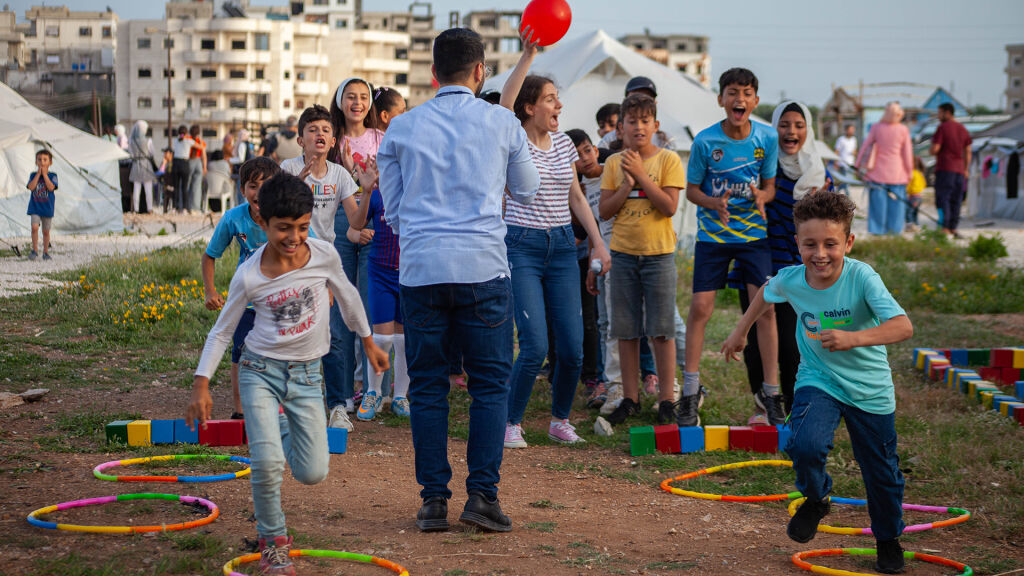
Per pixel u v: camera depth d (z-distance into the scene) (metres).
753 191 6.25
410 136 4.33
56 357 8.22
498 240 4.28
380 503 4.84
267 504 3.72
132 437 5.84
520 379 6.01
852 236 4.04
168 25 103.69
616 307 6.73
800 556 4.18
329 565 3.87
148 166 25.39
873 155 20.70
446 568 3.89
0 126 18.89
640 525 4.66
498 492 5.16
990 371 8.48
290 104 106.81
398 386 6.95
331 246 3.96
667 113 16.80
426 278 4.20
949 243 18.45
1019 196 27.33
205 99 104.31
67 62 128.50
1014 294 12.78
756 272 6.39
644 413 7.07
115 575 3.64
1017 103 139.75
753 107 6.30
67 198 19.55
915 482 5.43
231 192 25.14
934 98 63.25
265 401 3.78
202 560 3.86
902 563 4.08
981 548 4.38
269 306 3.80
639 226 6.54
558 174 5.79
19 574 3.61
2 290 11.17
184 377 7.73
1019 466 5.55
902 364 9.02
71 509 4.49
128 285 11.41
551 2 4.96
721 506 5.03
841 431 6.48
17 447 5.61
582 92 16.84
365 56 115.94
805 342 4.13
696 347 6.56
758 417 6.56
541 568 3.93
